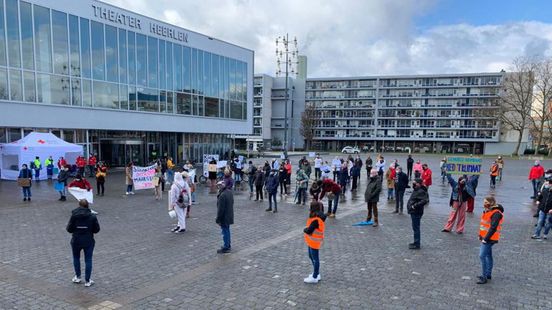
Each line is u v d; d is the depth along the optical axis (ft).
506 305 21.56
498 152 304.71
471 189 38.91
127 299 22.24
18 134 94.38
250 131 176.14
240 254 31.45
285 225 42.86
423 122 326.85
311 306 21.33
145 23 122.83
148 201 59.52
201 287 24.14
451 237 37.65
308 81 356.59
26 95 93.30
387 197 65.26
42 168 86.74
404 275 26.40
